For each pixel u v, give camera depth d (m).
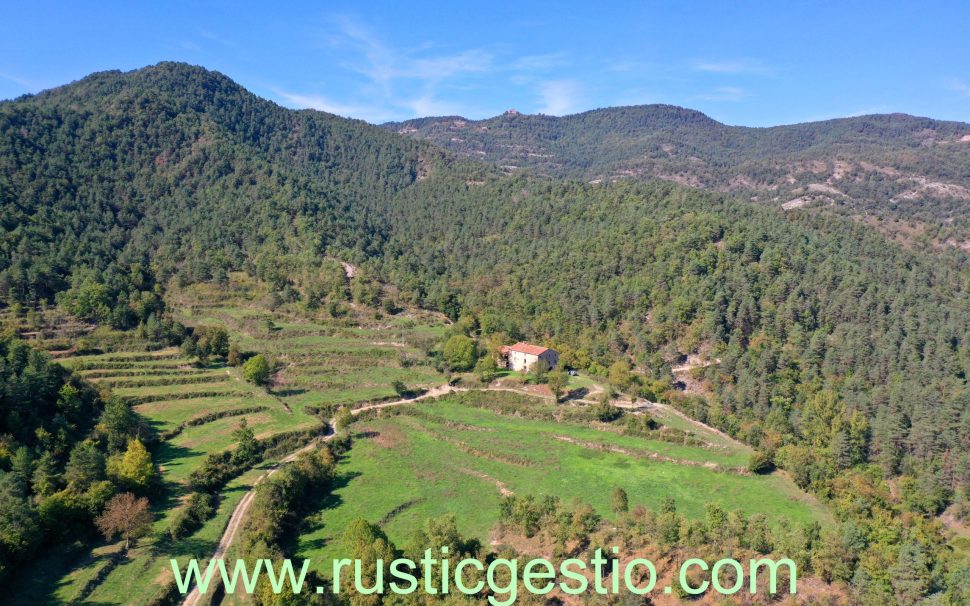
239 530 81.38
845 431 125.75
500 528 82.56
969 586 65.19
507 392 134.75
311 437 114.81
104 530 74.38
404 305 189.88
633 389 138.88
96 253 177.62
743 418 136.75
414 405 130.38
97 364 131.50
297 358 149.62
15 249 160.12
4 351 106.81
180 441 107.19
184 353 142.12
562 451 110.19
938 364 147.00
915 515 100.38
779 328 165.88
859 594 64.19
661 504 88.25
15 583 66.12
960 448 118.62
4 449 83.19
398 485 98.88
